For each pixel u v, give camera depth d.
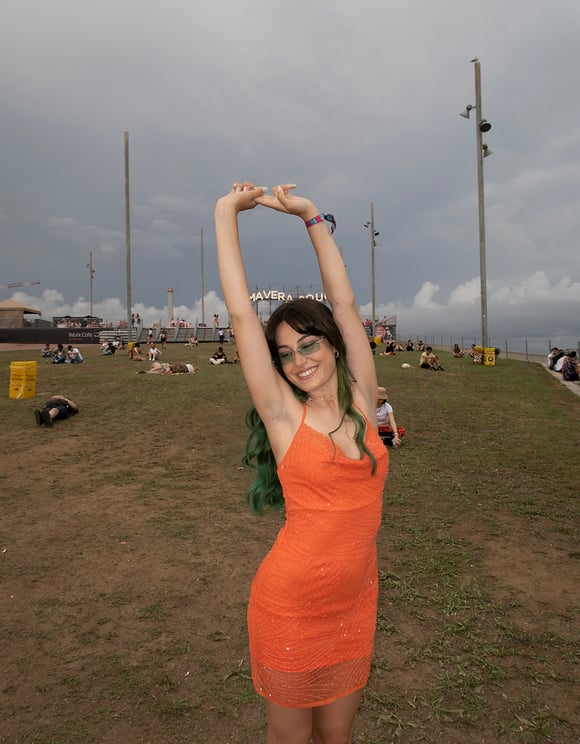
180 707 2.87
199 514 6.23
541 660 3.29
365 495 1.64
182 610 3.97
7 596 4.20
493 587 4.31
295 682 1.56
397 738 2.64
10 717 2.79
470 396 17.08
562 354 25.92
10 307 65.25
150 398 15.94
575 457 9.28
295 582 1.56
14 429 11.48
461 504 6.56
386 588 4.27
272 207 2.05
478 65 26.73
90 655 3.38
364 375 1.91
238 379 20.59
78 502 6.70
